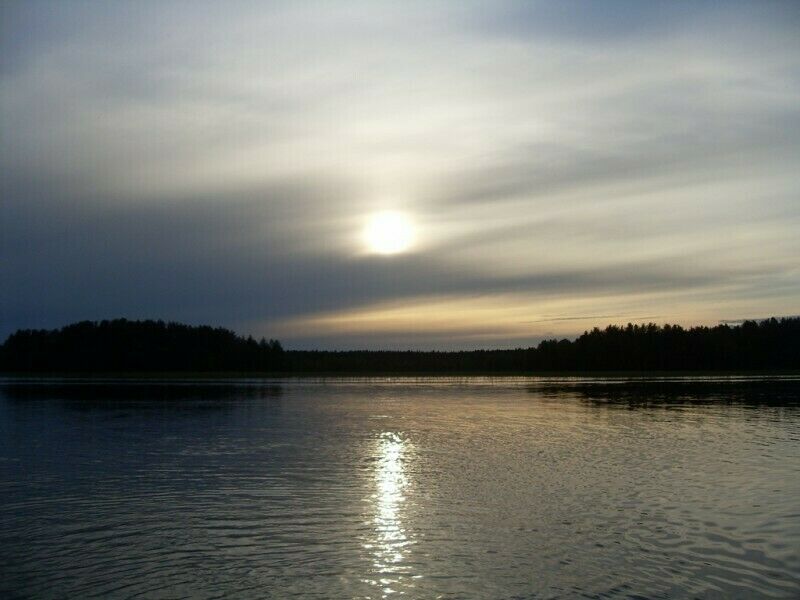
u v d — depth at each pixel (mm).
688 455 41938
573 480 34188
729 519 26406
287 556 22375
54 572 21125
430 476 35469
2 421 65438
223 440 50500
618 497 30328
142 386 138875
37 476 36344
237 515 27562
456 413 72188
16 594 19438
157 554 22703
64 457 42781
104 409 79312
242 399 96438
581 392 109312
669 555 22188
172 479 35188
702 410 73438
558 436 51781
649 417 66062
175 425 61375
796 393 101875
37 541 24266
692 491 31422
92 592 19547
